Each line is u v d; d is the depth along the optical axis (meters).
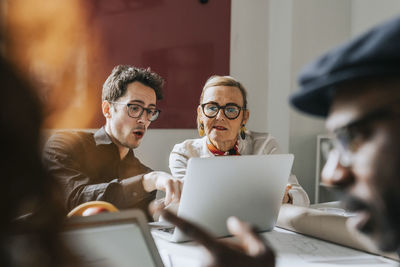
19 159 0.20
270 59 3.54
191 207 1.04
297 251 1.05
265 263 0.47
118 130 1.87
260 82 3.52
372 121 0.38
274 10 3.49
